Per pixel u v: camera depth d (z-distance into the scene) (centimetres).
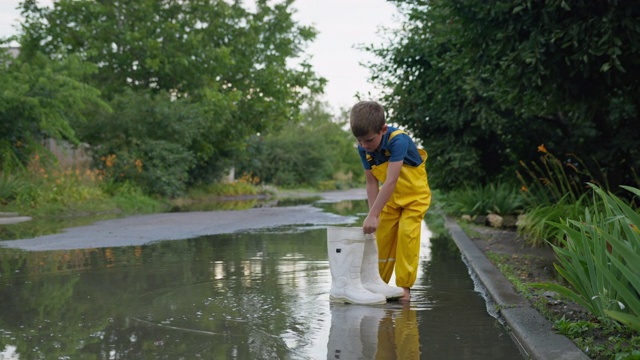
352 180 5606
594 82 627
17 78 1497
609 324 294
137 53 2308
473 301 388
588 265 311
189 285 444
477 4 621
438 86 1087
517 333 296
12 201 1369
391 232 428
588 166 898
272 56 2634
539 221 677
